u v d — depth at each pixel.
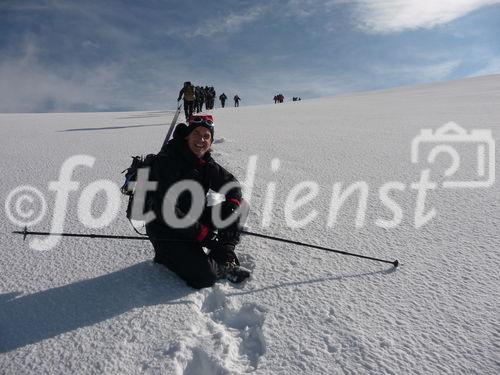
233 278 2.42
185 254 2.32
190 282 2.35
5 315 2.15
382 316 2.03
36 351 1.87
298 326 1.98
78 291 2.35
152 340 1.91
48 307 2.21
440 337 1.86
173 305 2.18
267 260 2.64
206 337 1.92
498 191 3.82
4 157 6.36
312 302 2.16
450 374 1.65
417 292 2.22
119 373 1.71
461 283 2.29
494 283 2.27
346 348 1.81
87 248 2.90
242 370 1.75
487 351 1.76
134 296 2.28
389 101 20.22
